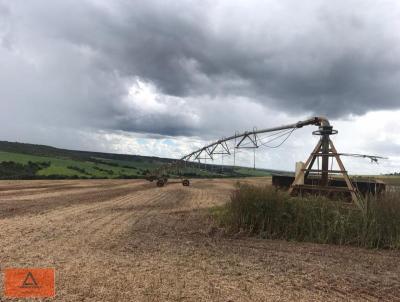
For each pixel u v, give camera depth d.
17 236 11.34
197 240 11.64
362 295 7.02
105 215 16.52
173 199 25.53
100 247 10.26
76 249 9.93
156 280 7.46
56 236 11.54
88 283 7.16
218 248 10.57
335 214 12.59
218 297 6.61
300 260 9.44
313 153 16.06
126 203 22.05
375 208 12.22
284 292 6.99
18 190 28.75
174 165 41.34
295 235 12.55
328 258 9.78
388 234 11.70
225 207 16.22
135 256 9.38
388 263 9.45
